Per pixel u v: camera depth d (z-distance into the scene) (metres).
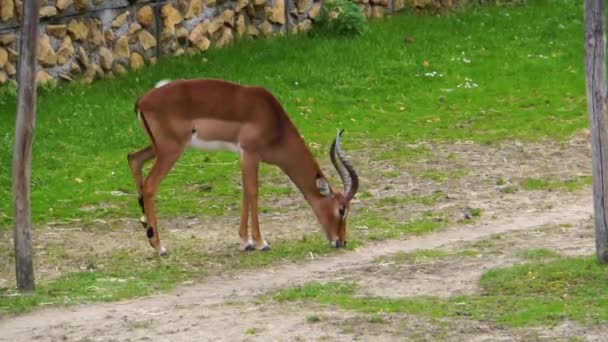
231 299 11.26
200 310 10.81
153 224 13.23
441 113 20.09
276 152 13.42
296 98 20.53
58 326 10.50
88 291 11.72
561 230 13.83
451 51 23.45
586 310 10.18
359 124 19.44
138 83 20.94
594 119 11.34
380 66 22.33
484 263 12.25
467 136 18.78
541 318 10.01
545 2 27.06
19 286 11.81
